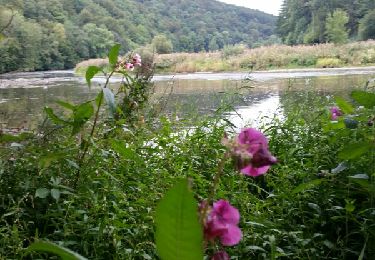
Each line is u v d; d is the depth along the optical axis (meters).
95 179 2.47
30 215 2.29
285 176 2.72
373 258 2.22
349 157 1.98
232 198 2.52
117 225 2.02
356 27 48.53
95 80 20.73
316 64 27.66
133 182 2.57
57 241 1.99
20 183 2.40
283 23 63.09
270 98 9.68
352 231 2.38
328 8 49.81
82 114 2.49
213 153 3.19
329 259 2.31
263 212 2.49
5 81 22.66
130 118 3.72
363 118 2.67
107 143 2.84
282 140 3.55
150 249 2.01
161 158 3.10
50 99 11.64
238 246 2.09
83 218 2.14
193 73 26.22
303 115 4.26
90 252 2.03
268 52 29.31
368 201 2.38
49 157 2.23
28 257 2.01
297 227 2.41
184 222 0.71
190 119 4.27
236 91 5.57
